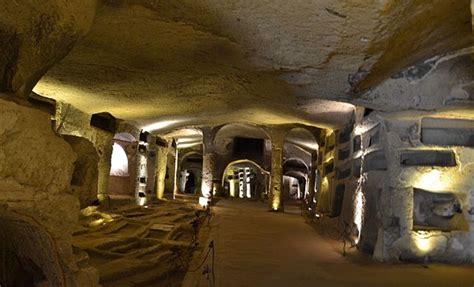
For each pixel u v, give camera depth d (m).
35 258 3.81
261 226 12.22
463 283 5.92
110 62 6.82
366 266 7.09
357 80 6.53
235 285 5.67
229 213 16.11
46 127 3.37
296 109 10.66
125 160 17.08
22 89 3.67
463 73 6.45
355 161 10.00
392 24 4.37
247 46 5.59
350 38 4.89
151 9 4.58
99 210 12.67
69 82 8.40
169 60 6.57
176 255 8.59
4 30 3.35
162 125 16.58
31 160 3.21
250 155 24.98
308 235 10.86
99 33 5.43
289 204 24.80
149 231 11.46
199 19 4.79
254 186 33.91
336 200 12.02
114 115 13.20
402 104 7.24
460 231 7.40
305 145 20.94
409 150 7.67
